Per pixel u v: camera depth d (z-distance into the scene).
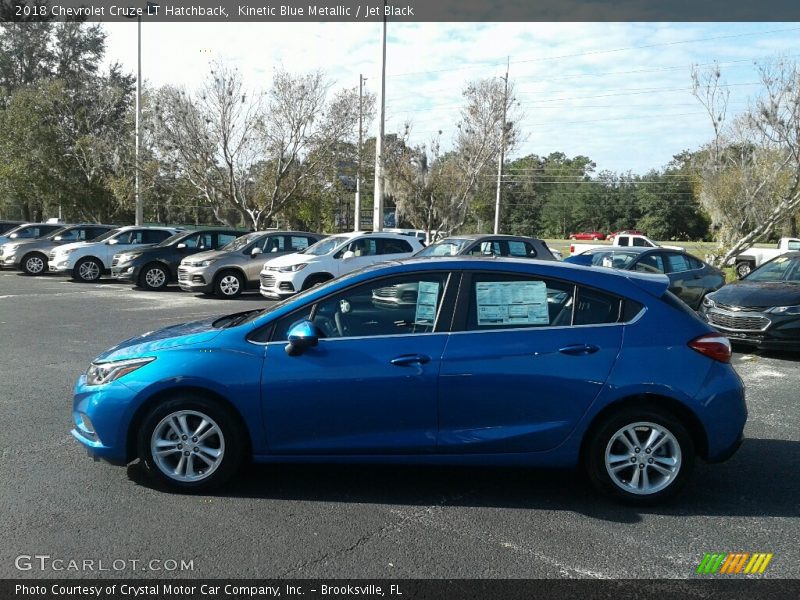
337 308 4.64
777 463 5.45
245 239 18.72
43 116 35.75
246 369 4.48
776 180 21.66
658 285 4.73
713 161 23.16
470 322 4.55
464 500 4.61
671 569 3.69
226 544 3.89
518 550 3.88
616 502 4.56
